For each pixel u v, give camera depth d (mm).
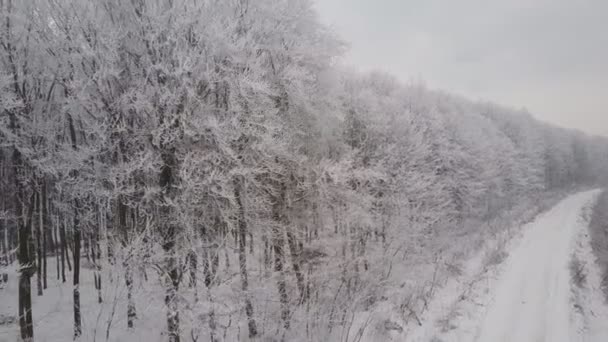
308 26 10734
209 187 7645
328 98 10844
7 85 6797
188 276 8727
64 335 8305
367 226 12555
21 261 7508
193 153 7676
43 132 7723
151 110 7344
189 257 7844
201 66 7902
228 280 8453
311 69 10680
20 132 7238
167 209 7832
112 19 7836
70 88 7707
